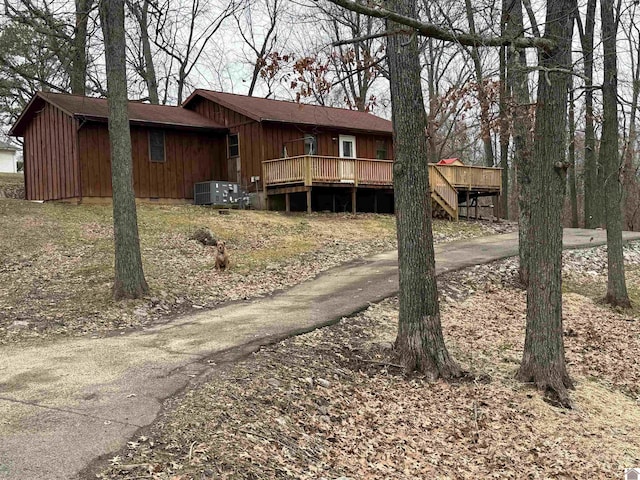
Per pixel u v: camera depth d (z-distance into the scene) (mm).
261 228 18547
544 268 7949
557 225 7898
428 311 7992
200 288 12039
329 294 11688
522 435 6730
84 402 5703
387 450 5879
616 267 12961
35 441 4727
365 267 14414
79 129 19812
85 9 12070
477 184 25234
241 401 5969
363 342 8828
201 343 8117
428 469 5660
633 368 9445
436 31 6656
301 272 14023
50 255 13703
